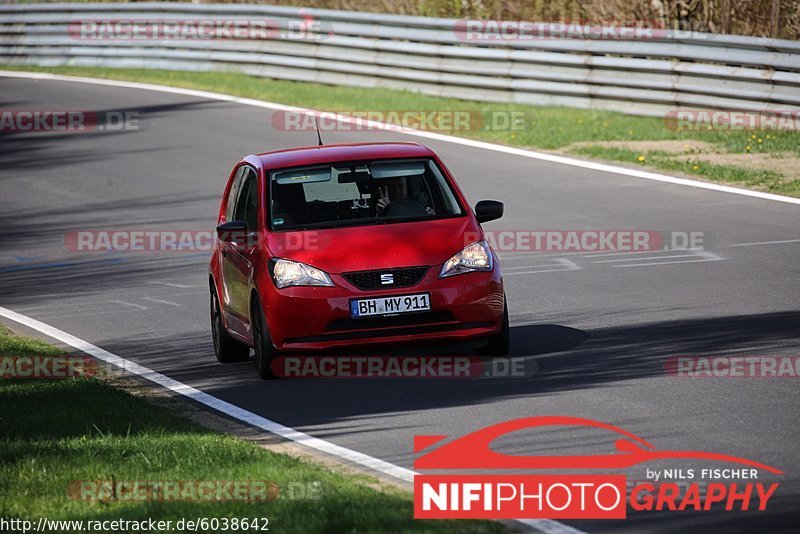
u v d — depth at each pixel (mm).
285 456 26547
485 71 90250
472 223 36844
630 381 32219
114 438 28484
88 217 67500
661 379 32188
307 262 35094
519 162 73000
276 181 38125
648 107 81562
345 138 82500
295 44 105812
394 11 111625
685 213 57750
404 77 96625
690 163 67812
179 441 27938
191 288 51375
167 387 35969
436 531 20750
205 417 32000
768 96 74438
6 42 133250
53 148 88375
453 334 34875
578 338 37875
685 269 47188
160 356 40438
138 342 42688
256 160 39969
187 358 40031
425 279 34812
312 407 32094
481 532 20953
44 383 35500
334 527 21031
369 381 34312
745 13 91062
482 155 75688
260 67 109250
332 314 34438
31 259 59375
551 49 86625
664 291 43812
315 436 29250
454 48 92312
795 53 73188
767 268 46250
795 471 24188
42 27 129625
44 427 29906
